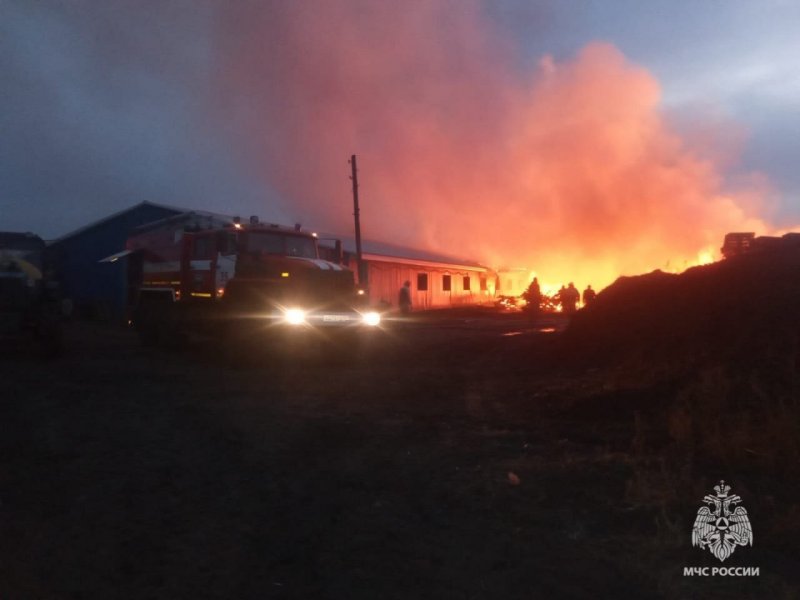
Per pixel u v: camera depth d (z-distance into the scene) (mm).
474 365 15781
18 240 18266
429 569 5473
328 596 5070
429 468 7938
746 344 9930
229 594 5113
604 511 6469
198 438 9414
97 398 12156
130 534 6191
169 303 19000
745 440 7633
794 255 12844
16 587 5180
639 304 14211
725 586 5094
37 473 7906
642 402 9766
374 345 20078
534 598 4996
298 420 10414
